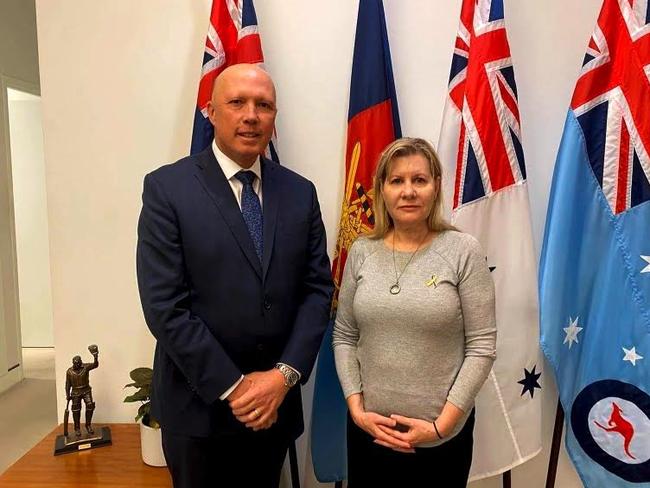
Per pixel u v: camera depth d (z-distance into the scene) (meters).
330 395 1.83
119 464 1.73
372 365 1.36
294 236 1.44
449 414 1.29
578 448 1.75
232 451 1.46
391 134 1.73
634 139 1.59
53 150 1.92
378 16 1.73
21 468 1.70
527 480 1.98
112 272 1.96
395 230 1.43
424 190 1.35
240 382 1.33
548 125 1.83
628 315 1.64
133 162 1.91
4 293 3.64
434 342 1.32
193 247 1.33
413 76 1.84
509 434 1.73
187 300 1.35
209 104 1.47
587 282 1.69
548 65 1.81
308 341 1.42
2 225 3.61
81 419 2.03
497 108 1.65
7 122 3.71
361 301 1.38
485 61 1.64
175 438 1.40
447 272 1.33
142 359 2.00
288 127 1.88
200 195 1.36
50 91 1.90
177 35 1.86
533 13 1.80
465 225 1.65
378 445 1.38
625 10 1.58
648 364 1.63
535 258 1.70
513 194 1.67
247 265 1.36
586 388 1.71
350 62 1.84
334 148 1.88
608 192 1.64
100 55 1.88
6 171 3.68
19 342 3.80
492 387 1.72
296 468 1.90
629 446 1.67
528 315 1.71
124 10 1.86
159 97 1.88
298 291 1.47
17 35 3.79
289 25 1.84
